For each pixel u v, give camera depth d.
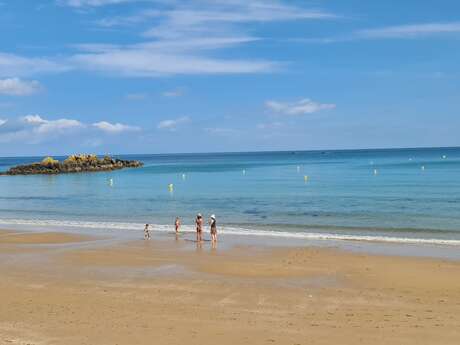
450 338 14.88
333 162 171.62
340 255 27.25
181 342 14.67
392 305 18.23
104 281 22.05
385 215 44.12
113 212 51.16
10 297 19.55
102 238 34.50
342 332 15.45
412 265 24.58
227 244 31.34
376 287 20.69
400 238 33.12
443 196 57.62
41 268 24.77
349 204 52.56
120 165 153.12
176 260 26.48
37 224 42.62
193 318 16.84
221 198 61.97
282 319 16.72
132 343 14.60
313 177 96.06
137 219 45.75
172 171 133.00
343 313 17.34
